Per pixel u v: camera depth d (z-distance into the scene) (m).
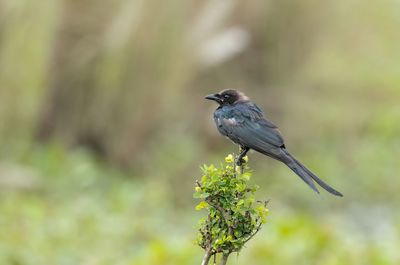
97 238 12.41
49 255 11.28
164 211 14.80
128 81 18.11
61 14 17.81
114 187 15.94
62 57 18.08
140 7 17.70
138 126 18.20
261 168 18.67
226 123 8.42
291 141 20.34
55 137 18.31
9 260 10.76
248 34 19.48
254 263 10.81
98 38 17.98
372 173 18.66
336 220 15.70
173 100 18.55
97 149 18.45
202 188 5.53
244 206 5.50
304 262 10.95
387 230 15.19
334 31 21.20
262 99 20.28
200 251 10.80
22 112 18.14
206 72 19.39
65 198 15.08
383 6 23.00
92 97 18.25
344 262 10.95
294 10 20.12
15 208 13.27
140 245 12.38
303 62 20.77
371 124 21.58
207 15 18.25
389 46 23.61
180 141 18.09
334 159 19.31
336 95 22.30
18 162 16.91
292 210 16.39
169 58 18.08
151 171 17.55
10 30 17.73
